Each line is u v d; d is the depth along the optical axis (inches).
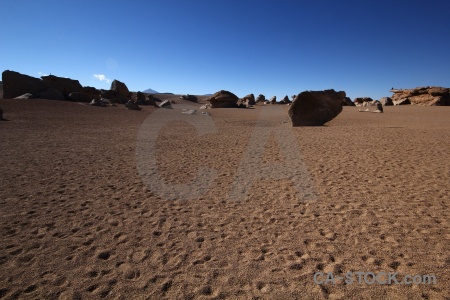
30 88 1304.1
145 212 184.4
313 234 151.8
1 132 528.7
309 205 192.1
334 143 436.5
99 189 227.8
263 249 138.4
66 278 117.8
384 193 208.4
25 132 544.1
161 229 160.9
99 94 1706.4
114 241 147.6
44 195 211.0
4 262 128.0
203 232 157.2
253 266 124.6
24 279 116.9
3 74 1272.1
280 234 153.0
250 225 164.9
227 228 161.6
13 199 201.6
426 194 203.2
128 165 310.5
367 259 127.5
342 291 107.8
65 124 698.2
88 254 135.3
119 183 245.0
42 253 135.6
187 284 113.7
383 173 260.4
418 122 749.3
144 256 133.9
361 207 184.7
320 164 305.4
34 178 252.5
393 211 176.6
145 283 114.6
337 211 180.2
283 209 187.0
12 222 166.4
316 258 129.6
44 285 113.3
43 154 355.9
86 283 114.7
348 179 246.8
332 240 144.9
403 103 1802.4
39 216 175.5
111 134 565.6
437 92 1625.2
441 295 103.5
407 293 105.5
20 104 983.0
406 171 263.6
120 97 1770.4
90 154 364.8
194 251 137.9
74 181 247.0
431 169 266.8
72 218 173.6
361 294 106.0
